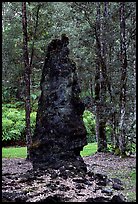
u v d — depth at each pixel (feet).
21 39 61.67
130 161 47.93
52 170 33.68
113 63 58.44
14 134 84.12
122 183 33.27
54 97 35.37
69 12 61.05
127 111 56.34
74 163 34.37
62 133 34.68
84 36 61.98
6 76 66.23
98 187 30.12
